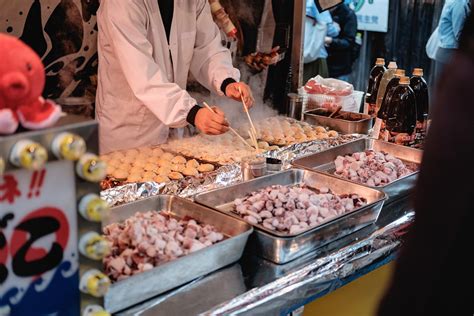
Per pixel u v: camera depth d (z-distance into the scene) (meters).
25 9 2.72
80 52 2.97
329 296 2.12
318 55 5.21
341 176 2.34
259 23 3.60
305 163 2.49
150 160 2.45
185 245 1.63
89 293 1.31
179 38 2.87
